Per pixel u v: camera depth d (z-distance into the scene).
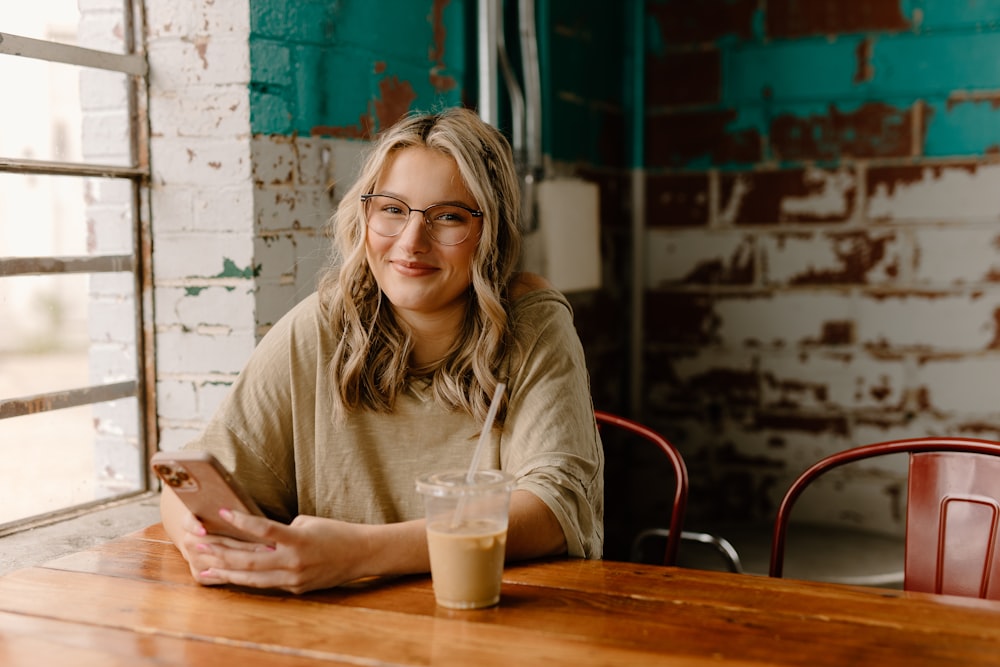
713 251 3.21
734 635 1.00
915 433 3.00
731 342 3.21
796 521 3.15
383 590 1.15
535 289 1.51
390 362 1.42
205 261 1.86
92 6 1.83
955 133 2.90
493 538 1.07
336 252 1.53
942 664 0.92
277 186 1.87
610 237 3.19
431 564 1.10
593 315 3.08
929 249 2.95
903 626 1.02
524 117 2.59
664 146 3.26
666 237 3.28
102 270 1.83
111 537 1.65
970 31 2.86
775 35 3.08
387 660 0.94
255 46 1.81
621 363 3.32
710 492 3.27
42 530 1.69
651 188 3.29
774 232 3.13
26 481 1.75
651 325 3.32
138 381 1.92
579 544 1.29
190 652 0.97
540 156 2.62
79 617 1.07
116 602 1.12
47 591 1.15
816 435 3.12
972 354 2.93
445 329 1.43
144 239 1.90
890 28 2.94
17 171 1.62
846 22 2.99
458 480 1.11
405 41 2.21
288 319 1.51
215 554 1.14
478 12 2.44
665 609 1.08
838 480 3.09
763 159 3.12
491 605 1.09
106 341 1.93
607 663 0.93
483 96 2.44
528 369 1.41
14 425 1.73
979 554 1.38
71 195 1.83
